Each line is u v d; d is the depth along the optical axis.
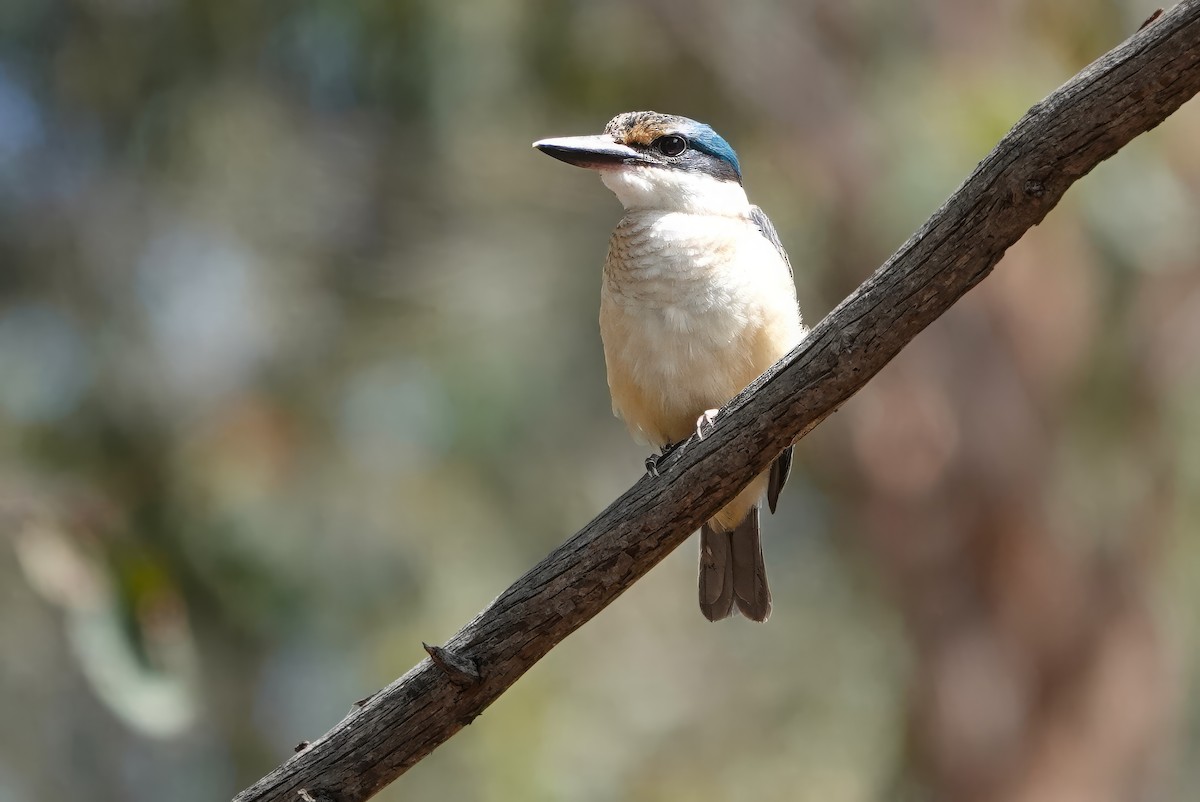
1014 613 13.09
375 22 13.55
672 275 6.64
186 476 12.77
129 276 14.12
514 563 12.95
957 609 13.16
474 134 13.52
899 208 10.91
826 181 12.80
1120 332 12.88
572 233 13.29
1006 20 12.41
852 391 5.23
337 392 13.40
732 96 13.38
